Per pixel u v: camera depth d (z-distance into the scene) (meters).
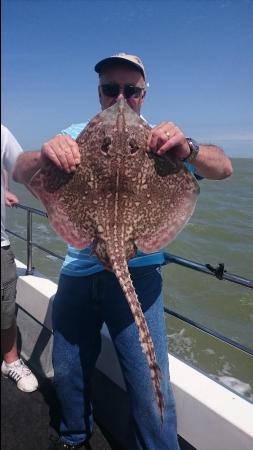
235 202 22.56
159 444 2.18
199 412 2.18
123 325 2.17
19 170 1.49
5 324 2.73
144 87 2.32
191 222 16.94
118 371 2.60
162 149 1.67
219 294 9.22
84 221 1.76
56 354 2.41
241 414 2.07
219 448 2.10
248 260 12.38
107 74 2.23
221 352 6.77
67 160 1.67
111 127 1.71
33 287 3.46
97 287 2.22
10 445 2.44
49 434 2.57
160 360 2.15
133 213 1.72
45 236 11.24
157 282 2.24
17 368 3.00
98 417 2.82
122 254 1.65
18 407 2.80
